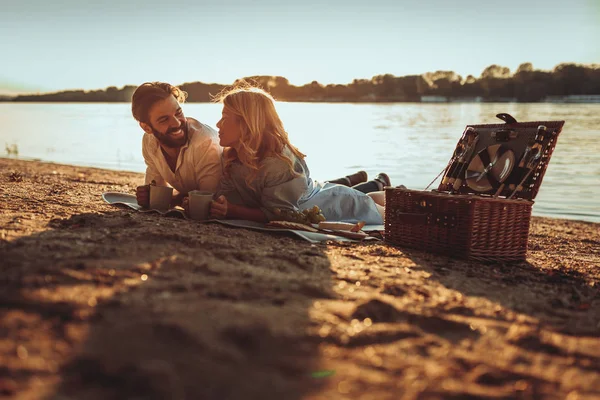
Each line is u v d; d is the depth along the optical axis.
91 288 2.48
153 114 4.62
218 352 1.96
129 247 3.34
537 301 3.21
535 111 39.94
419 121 34.16
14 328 1.98
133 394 1.65
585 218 8.48
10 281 2.45
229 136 4.61
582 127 24.47
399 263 3.85
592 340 2.55
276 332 2.19
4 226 3.79
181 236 3.77
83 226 4.05
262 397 1.71
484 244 4.25
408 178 12.15
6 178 7.70
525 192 4.48
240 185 4.83
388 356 2.14
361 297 2.84
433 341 2.34
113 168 13.88
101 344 1.92
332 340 2.22
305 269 3.35
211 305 2.40
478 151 4.94
